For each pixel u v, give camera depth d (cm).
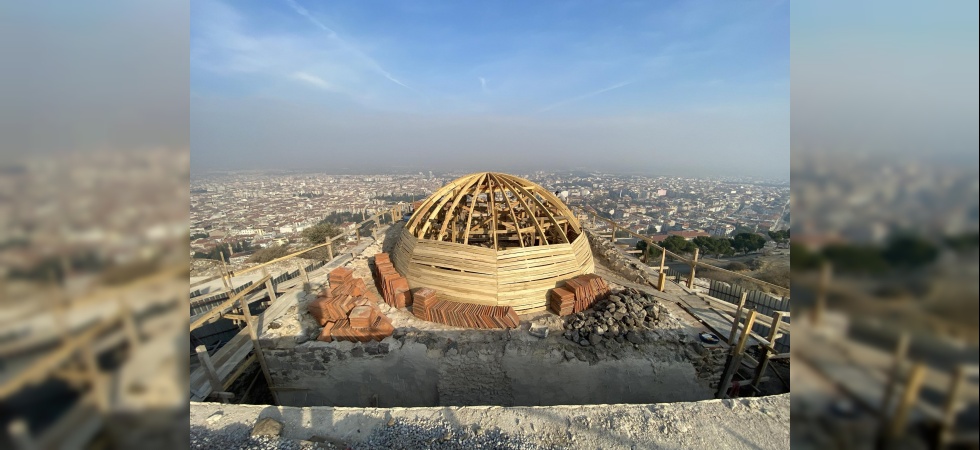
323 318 1060
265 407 641
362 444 570
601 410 638
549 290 1170
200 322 871
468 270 1142
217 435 580
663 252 1384
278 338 1012
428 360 965
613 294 1187
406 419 620
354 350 968
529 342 994
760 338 999
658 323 1090
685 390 990
